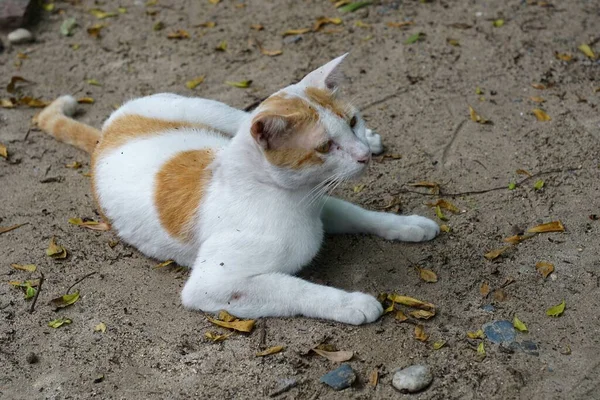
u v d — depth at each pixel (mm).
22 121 1368
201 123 1170
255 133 932
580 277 1029
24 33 1557
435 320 992
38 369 980
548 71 1378
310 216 1019
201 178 1032
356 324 985
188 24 1580
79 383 961
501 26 1487
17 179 1250
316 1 1607
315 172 964
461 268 1054
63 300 1050
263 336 986
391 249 1087
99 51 1528
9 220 1176
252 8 1606
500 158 1218
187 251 1057
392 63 1424
